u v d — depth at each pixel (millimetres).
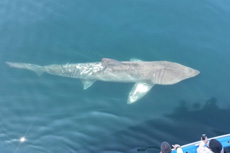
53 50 12594
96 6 14391
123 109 10648
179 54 12352
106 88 11375
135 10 14141
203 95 11062
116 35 13117
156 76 11578
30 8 14297
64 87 11328
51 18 13859
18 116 10430
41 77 11547
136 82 11609
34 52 12500
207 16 13859
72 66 11828
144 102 10883
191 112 10594
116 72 11555
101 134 10000
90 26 13508
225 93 11078
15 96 10938
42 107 10703
